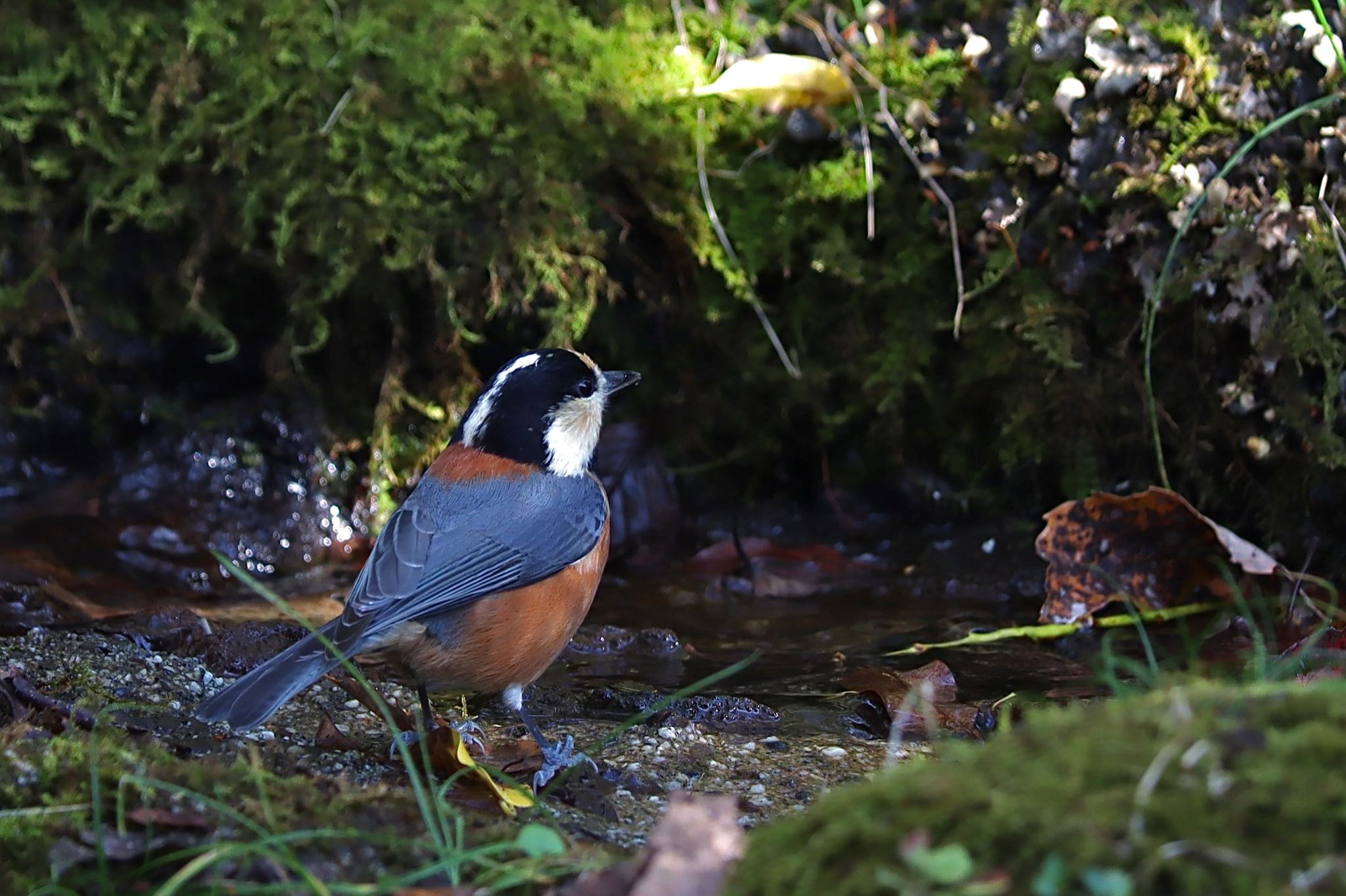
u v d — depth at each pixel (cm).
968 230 831
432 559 607
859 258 855
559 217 853
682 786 546
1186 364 822
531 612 616
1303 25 777
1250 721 316
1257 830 286
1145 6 813
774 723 634
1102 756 311
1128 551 772
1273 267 763
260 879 368
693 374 941
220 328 901
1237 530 834
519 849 401
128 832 393
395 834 409
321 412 945
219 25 831
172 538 894
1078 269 810
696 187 852
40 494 931
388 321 933
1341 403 779
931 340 869
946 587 853
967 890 283
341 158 841
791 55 852
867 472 951
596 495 664
